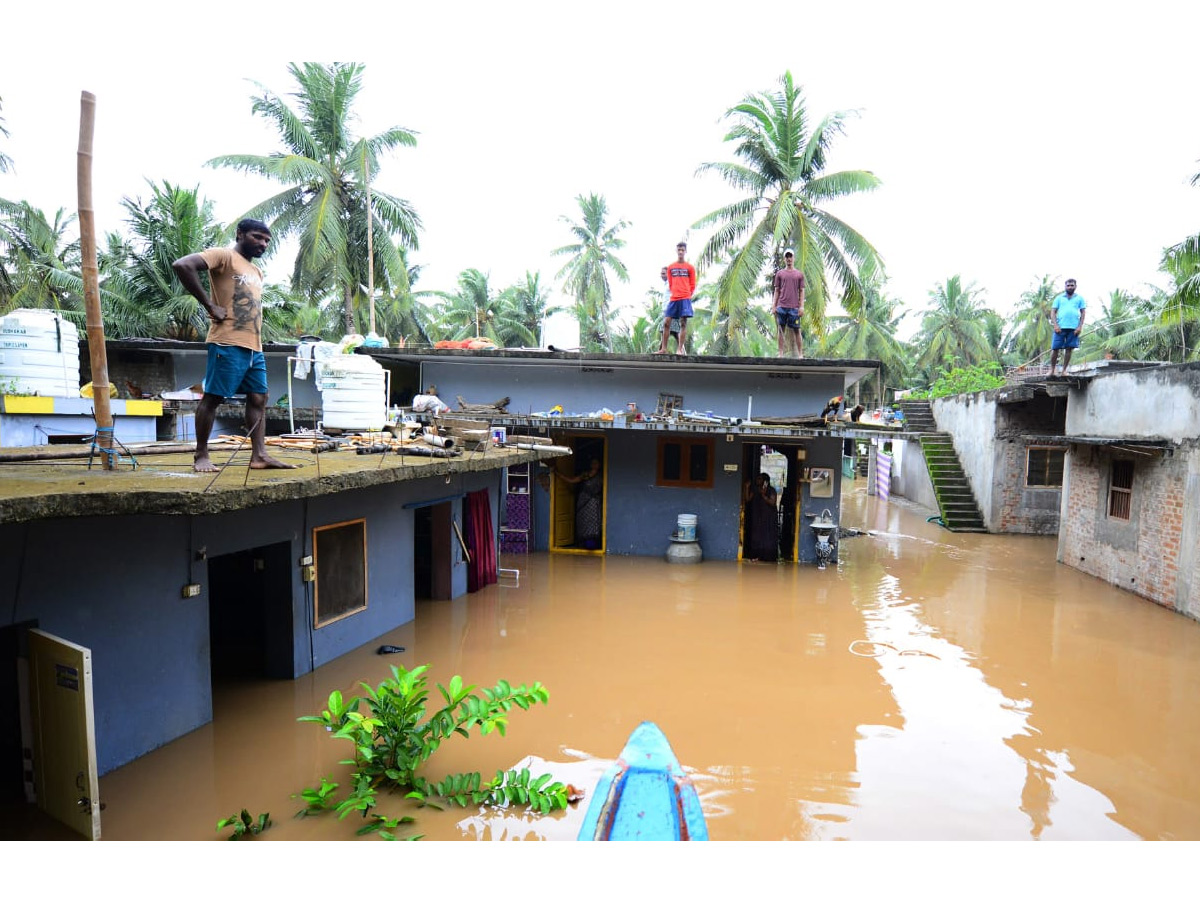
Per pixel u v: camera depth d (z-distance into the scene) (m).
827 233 19.11
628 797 3.76
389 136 21.00
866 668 7.66
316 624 7.26
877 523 18.39
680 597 10.49
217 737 5.75
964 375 24.20
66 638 4.69
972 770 5.50
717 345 29.48
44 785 4.45
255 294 5.06
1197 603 9.52
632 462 13.39
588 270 32.00
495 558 11.35
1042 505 16.89
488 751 5.63
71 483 4.24
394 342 29.27
